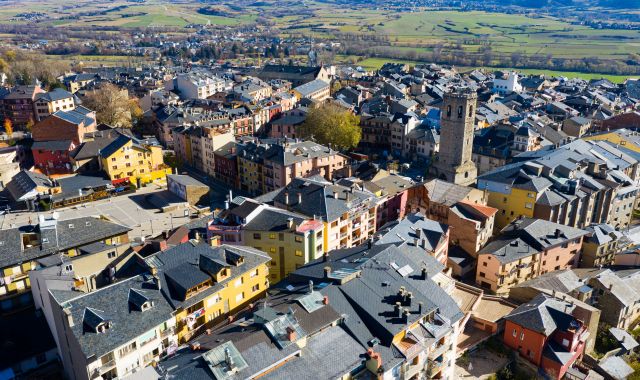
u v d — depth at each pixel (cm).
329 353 8200
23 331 10669
